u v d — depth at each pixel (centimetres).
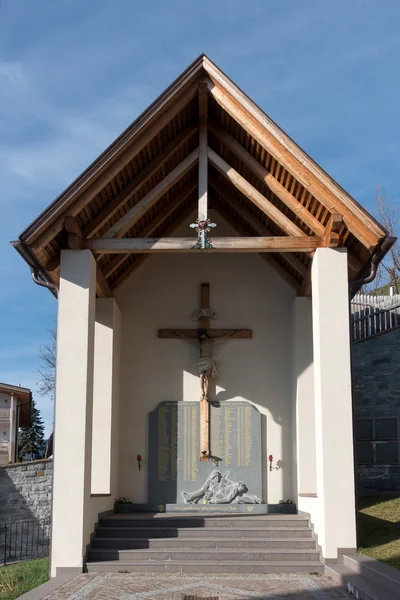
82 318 1228
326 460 1186
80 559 1144
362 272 1315
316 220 1274
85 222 1267
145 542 1223
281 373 1583
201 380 1555
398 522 1398
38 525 2252
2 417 3162
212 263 1641
